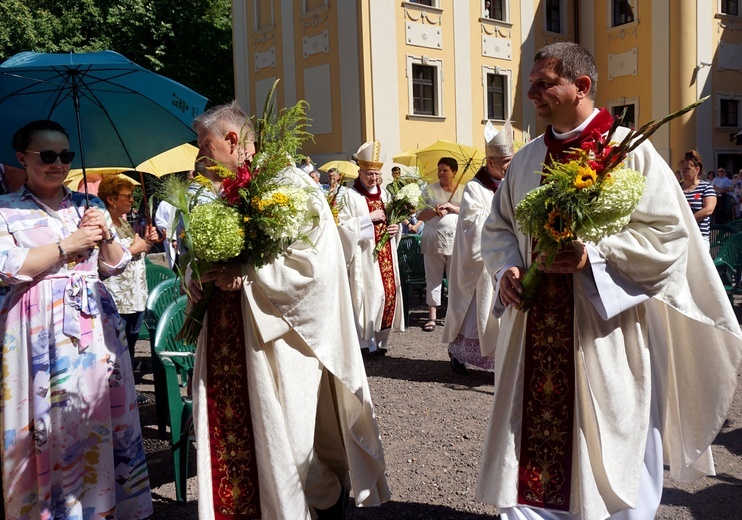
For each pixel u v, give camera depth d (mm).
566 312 2955
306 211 3039
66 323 3131
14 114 3432
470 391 6004
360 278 7145
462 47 21203
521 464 3045
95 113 3568
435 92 20781
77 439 3137
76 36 21750
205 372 3162
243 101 23656
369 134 19422
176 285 5207
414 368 6887
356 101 19562
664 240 2828
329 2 20062
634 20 23047
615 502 2842
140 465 3408
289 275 3023
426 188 8492
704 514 3633
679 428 3314
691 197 7762
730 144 23406
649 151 2910
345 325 3227
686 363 3238
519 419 3059
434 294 8727
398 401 5770
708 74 22641
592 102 3035
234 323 3100
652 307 3158
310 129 21109
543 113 3027
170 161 6883
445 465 4387
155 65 23406
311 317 3072
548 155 3033
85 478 3170
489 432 3143
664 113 22516
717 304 3018
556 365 2971
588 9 24172
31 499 3115
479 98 21719
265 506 3068
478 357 6281
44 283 3133
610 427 2863
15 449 3092
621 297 2783
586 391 2914
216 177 3209
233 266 3021
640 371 2920
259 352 3061
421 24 20250
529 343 3039
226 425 3117
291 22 21406
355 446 3273
